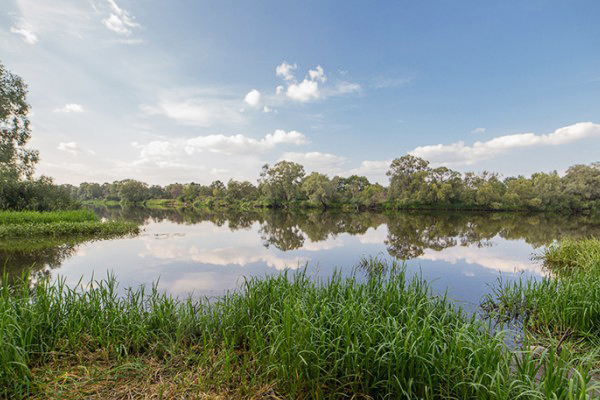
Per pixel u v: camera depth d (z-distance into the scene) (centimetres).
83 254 1130
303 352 306
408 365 287
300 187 7394
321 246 1438
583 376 230
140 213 4634
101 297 464
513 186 5378
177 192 10450
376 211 5556
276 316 394
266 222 3045
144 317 421
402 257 1141
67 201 2489
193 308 454
